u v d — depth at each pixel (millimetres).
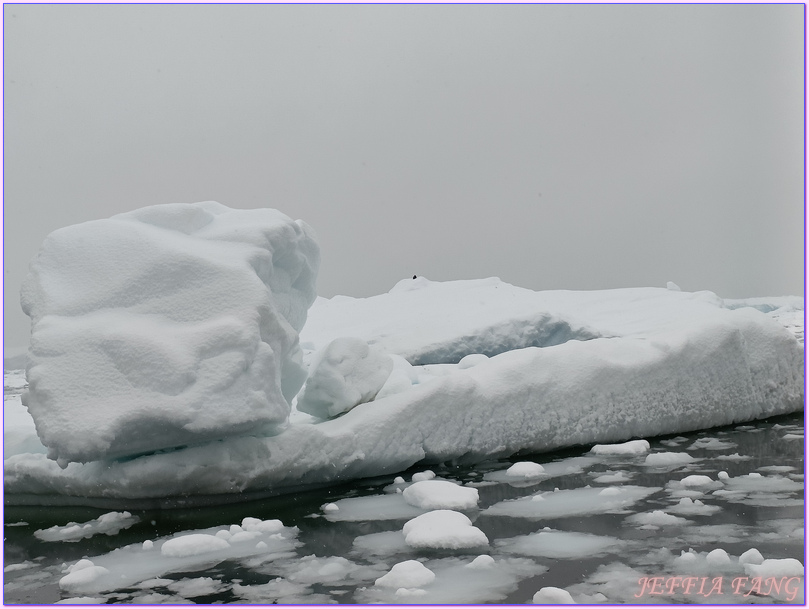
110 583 3078
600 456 5258
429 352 10773
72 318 4414
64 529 3938
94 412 3998
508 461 5262
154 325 4309
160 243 4574
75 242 4734
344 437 4645
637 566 2957
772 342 6477
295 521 3922
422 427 4961
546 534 3459
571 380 5562
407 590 2775
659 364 5875
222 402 4086
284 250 4953
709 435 5855
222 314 4305
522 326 11336
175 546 3412
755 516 3562
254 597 2820
